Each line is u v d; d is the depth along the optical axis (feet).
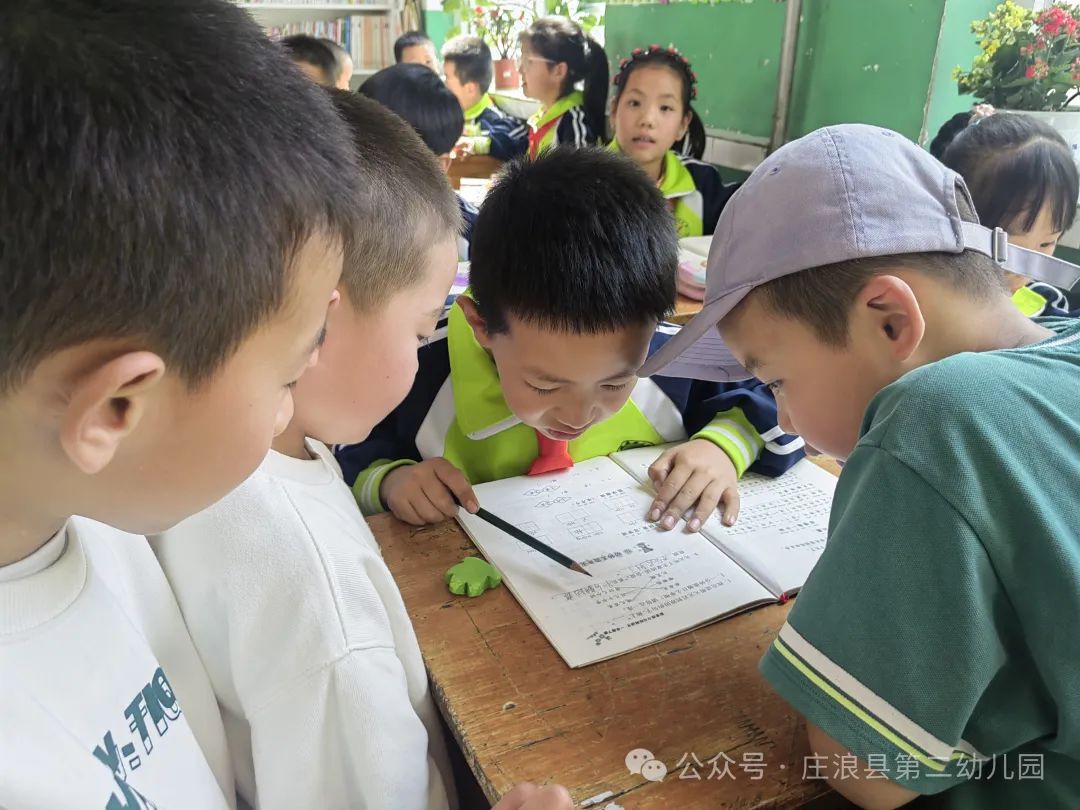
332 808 2.02
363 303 2.23
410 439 3.58
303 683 1.91
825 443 2.25
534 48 11.52
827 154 2.08
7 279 0.99
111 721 1.56
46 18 1.00
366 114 2.42
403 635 2.20
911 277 1.99
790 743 1.98
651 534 2.85
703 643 2.32
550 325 2.66
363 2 16.56
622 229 2.67
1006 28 5.66
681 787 1.86
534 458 3.53
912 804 2.03
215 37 1.14
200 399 1.21
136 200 1.01
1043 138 4.45
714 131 9.62
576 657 2.24
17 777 1.31
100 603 1.59
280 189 1.18
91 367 1.08
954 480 1.60
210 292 1.11
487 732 2.01
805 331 2.10
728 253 2.26
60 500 1.28
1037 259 2.26
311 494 2.17
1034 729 1.72
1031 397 1.68
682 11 9.87
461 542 2.84
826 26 7.70
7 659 1.37
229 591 1.95
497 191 2.92
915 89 6.86
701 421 3.69
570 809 1.72
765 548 2.77
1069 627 1.56
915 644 1.62
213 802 1.82
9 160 0.96
